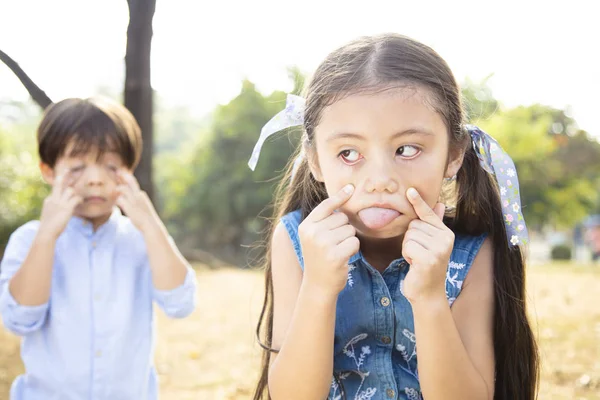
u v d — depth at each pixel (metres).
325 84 1.51
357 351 1.76
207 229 22.47
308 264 1.50
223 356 4.74
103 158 2.48
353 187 1.47
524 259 1.82
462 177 1.82
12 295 2.29
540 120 20.53
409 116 1.43
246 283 8.37
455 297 1.71
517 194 1.78
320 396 1.55
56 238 2.32
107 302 2.44
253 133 22.12
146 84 4.74
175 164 23.61
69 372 2.36
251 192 21.47
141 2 4.65
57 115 2.47
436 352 1.46
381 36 1.58
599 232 25.64
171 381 4.19
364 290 1.73
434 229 1.44
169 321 5.89
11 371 4.34
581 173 21.69
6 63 4.07
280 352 1.57
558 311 5.79
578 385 3.61
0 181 13.27
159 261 2.46
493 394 1.70
